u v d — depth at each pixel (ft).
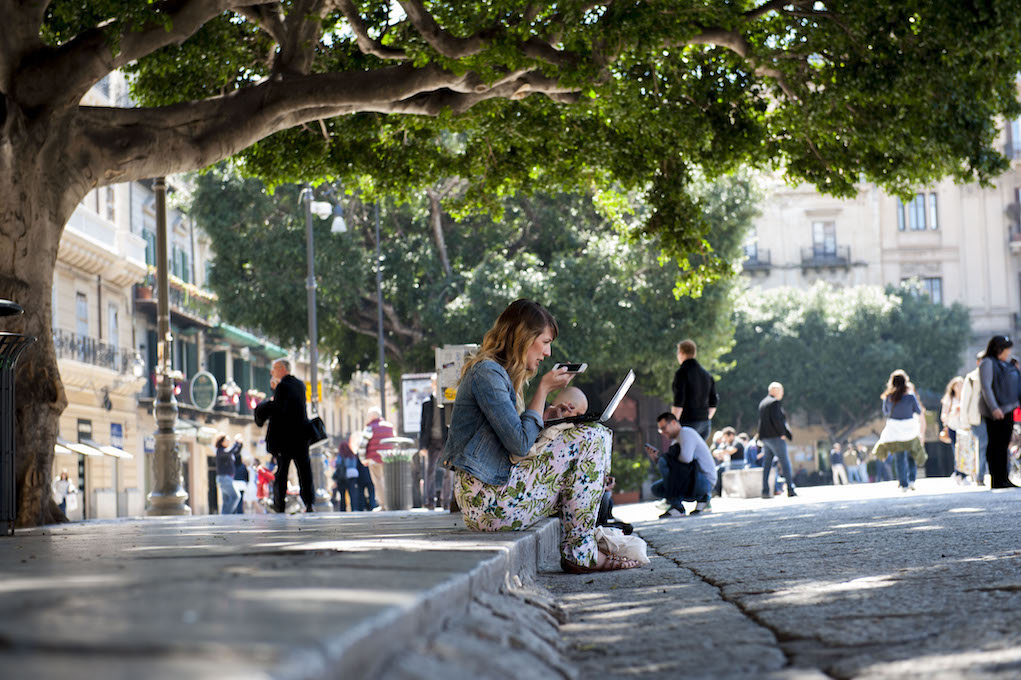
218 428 161.68
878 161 55.31
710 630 10.34
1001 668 7.25
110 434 126.11
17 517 37.35
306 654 4.38
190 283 157.89
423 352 110.22
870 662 7.91
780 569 16.44
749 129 55.72
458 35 49.42
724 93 55.31
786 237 227.61
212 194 106.32
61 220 39.37
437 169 57.11
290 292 107.86
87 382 117.70
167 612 5.97
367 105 44.73
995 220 226.17
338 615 5.73
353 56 53.72
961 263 226.58
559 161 56.85
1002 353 46.44
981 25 46.73
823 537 23.50
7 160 38.29
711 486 44.93
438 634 7.17
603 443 18.13
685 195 56.65
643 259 108.17
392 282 109.40
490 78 43.21
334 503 96.53
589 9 45.11
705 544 24.76
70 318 115.34
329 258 105.91
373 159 56.08
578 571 18.02
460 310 105.29
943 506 33.60
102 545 18.21
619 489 121.90
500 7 43.91
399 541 14.93
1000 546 17.74
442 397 56.08
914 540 20.59
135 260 130.00
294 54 45.85
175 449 57.00
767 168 63.72
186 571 9.78
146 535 22.68
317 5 45.93
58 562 12.86
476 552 12.01
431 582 7.96
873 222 226.79
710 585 15.03
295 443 48.62
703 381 45.62
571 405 18.53
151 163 41.45
